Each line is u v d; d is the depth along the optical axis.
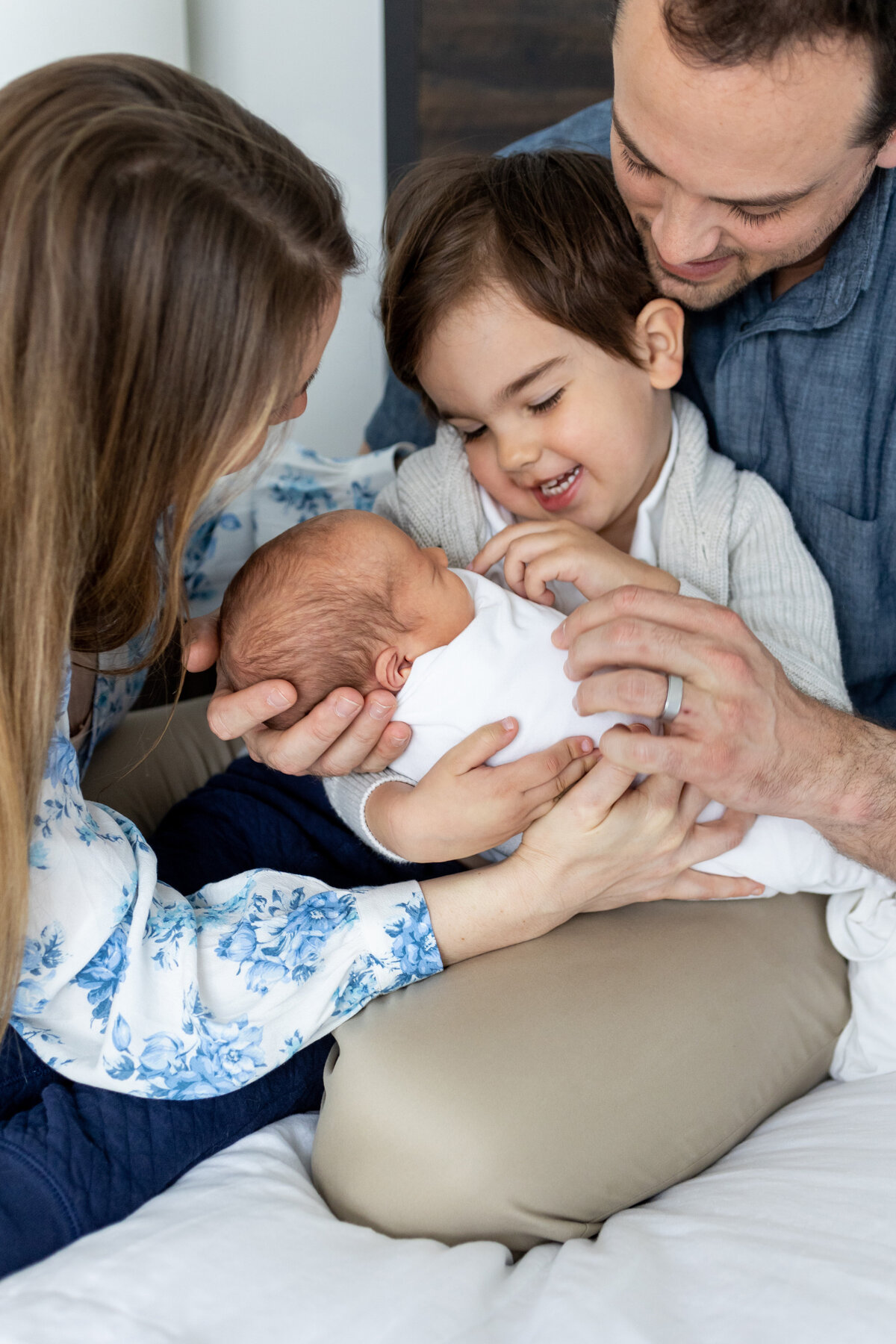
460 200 1.16
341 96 2.28
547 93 2.28
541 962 0.95
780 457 1.28
